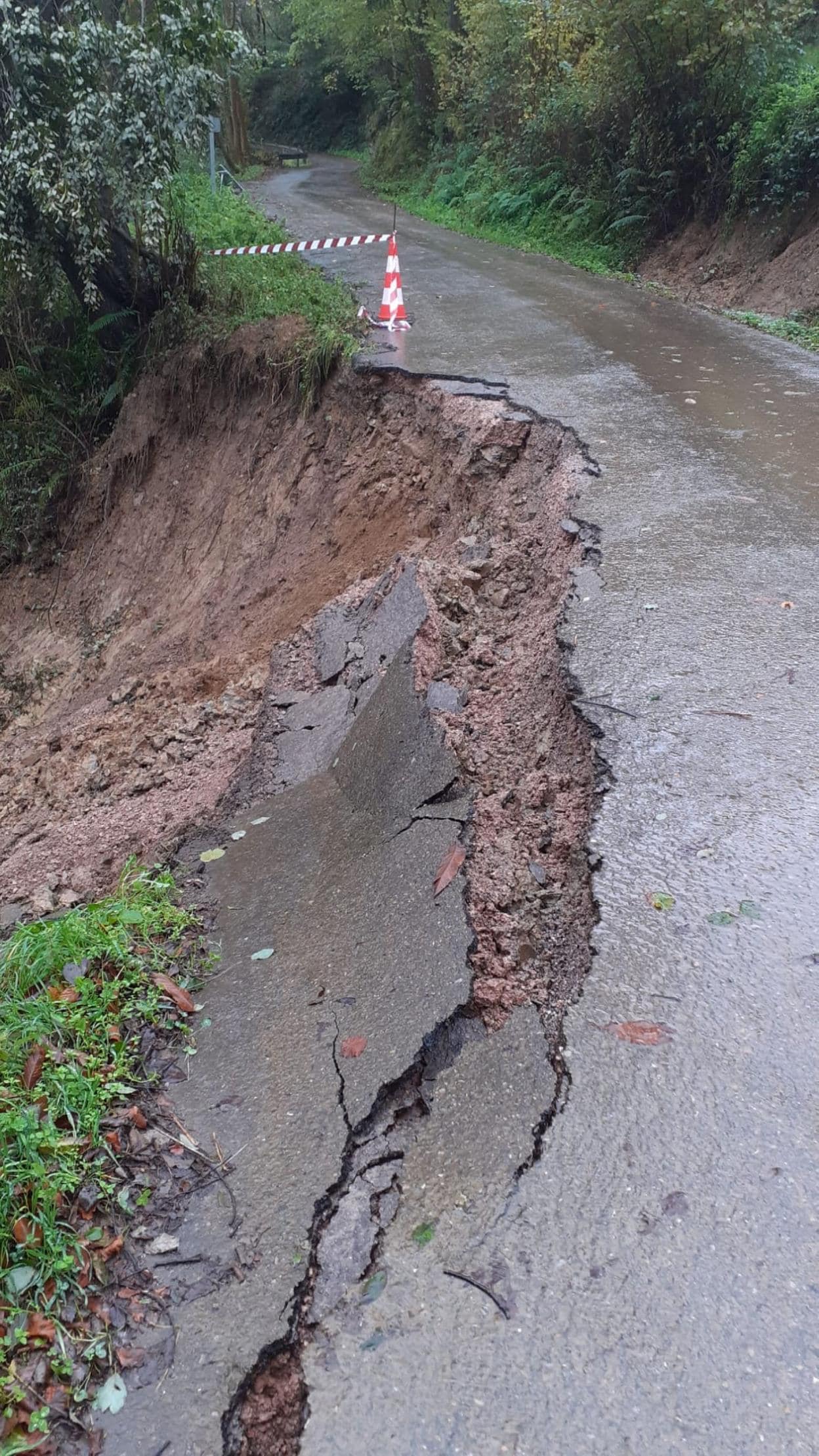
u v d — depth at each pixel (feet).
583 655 15.92
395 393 31.91
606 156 60.80
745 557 19.07
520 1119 8.70
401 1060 9.47
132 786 20.47
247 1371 7.27
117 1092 9.84
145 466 43.83
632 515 21.07
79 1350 7.55
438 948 10.71
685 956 10.20
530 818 13.04
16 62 34.14
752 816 12.17
